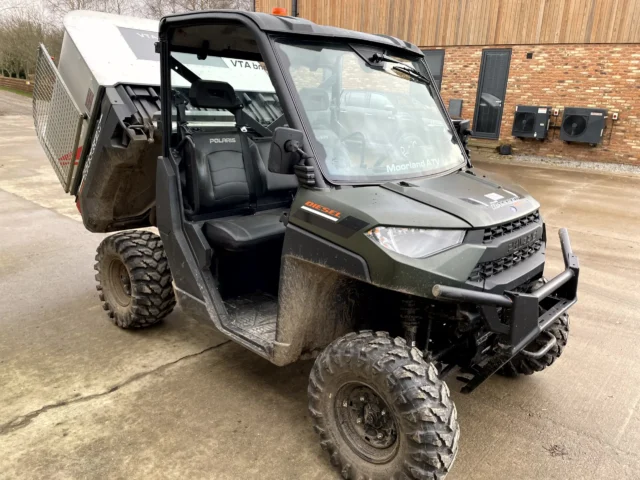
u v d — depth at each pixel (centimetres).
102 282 392
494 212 232
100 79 341
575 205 809
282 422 285
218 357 353
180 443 265
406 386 210
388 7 1388
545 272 519
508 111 1294
